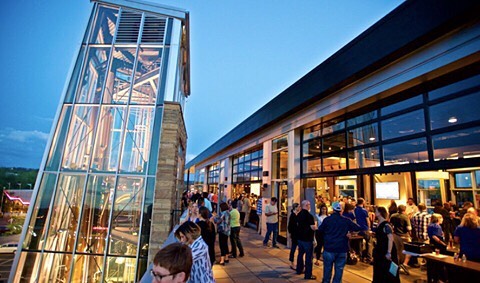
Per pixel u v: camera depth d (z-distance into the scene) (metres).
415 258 7.39
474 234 4.94
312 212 8.55
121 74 9.10
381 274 4.54
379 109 6.87
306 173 9.78
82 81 8.91
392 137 6.38
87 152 8.15
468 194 9.77
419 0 4.90
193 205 6.73
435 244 6.54
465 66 4.84
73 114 8.50
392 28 5.46
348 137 7.87
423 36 4.89
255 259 8.01
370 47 6.02
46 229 7.31
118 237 7.40
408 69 5.56
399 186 10.55
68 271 7.04
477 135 4.58
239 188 18.58
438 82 5.40
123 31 9.62
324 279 5.29
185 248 1.72
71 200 7.66
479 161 4.45
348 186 12.38
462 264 4.62
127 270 7.10
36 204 7.48
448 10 4.39
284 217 10.58
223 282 5.95
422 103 5.70
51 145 8.09
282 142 11.29
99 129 8.41
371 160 6.97
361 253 7.93
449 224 7.90
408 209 8.89
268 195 12.02
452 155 4.95
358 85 6.95
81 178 7.88
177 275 1.59
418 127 5.73
